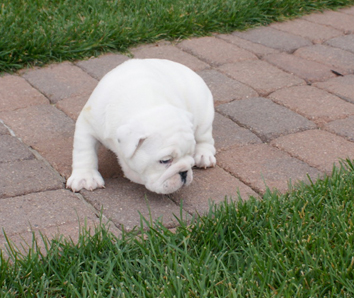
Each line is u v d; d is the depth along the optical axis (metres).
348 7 7.58
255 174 4.03
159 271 2.99
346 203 3.50
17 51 5.67
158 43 6.34
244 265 3.08
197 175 4.05
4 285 2.87
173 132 3.46
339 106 5.01
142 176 3.61
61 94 5.19
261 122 4.75
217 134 4.58
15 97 5.11
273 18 7.07
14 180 3.90
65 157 4.23
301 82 5.50
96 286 2.91
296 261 3.02
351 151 4.32
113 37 6.16
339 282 2.90
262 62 5.95
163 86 3.84
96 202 3.70
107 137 3.70
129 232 3.32
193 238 3.27
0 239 3.30
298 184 3.84
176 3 6.89
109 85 3.80
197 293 2.86
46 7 6.64
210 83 5.46
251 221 3.37
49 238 3.32
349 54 6.13
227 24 6.70
